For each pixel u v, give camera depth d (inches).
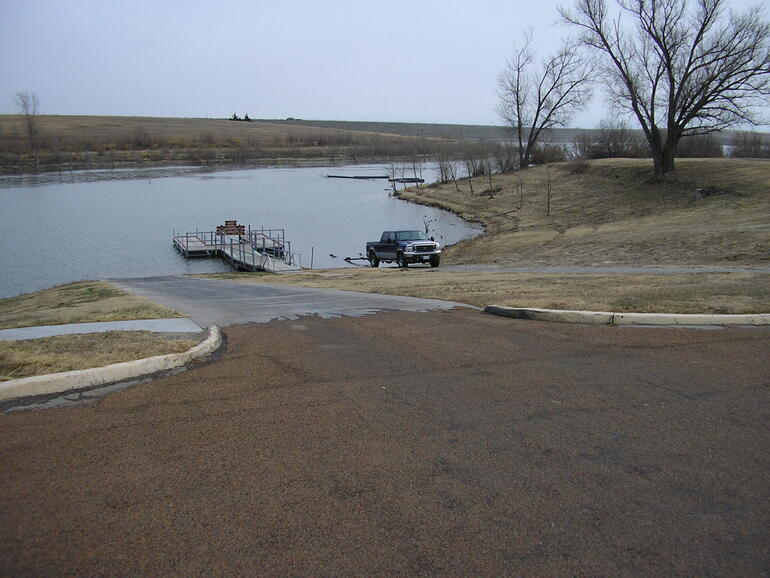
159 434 206.7
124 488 168.6
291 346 337.4
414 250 1202.0
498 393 250.8
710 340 330.3
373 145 7765.8
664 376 270.2
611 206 1838.1
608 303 425.4
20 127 7288.4
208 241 2090.3
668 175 1884.8
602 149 3166.8
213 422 218.1
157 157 6200.8
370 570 134.0
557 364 291.1
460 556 138.9
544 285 605.6
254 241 1868.8
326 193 3587.6
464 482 173.5
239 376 275.4
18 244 1990.7
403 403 239.3
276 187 3978.8
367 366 293.0
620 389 253.8
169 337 341.7
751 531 148.6
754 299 424.8
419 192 3243.1
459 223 2215.8
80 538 144.4
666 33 1759.4
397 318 432.1
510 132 3695.9
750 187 1544.0
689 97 1815.9
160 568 133.7
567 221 1780.3
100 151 6122.1
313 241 2030.0
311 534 147.3
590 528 150.3
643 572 133.3
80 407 233.8
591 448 196.4
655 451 193.8
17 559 135.8
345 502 162.1
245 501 162.2
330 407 234.7
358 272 1151.6
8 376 255.8
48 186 3902.6
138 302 633.0
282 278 1091.3
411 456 190.4
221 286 927.7
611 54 1895.9
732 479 174.9
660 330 358.6
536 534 147.7
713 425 214.4
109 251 1916.8
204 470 179.9
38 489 167.6
